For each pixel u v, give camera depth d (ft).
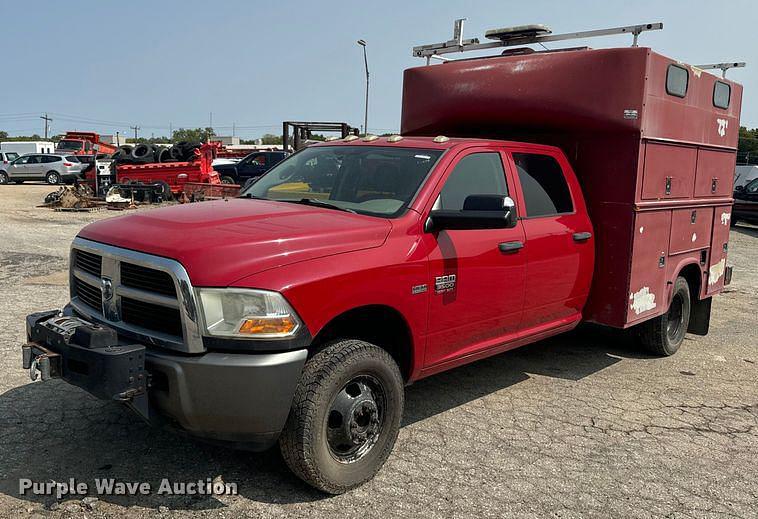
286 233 12.05
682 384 20.24
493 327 16.03
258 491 12.46
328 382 11.79
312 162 16.87
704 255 24.02
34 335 12.36
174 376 10.91
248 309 10.95
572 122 19.03
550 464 14.21
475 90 20.59
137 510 11.62
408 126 22.58
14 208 68.33
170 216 13.14
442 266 14.06
